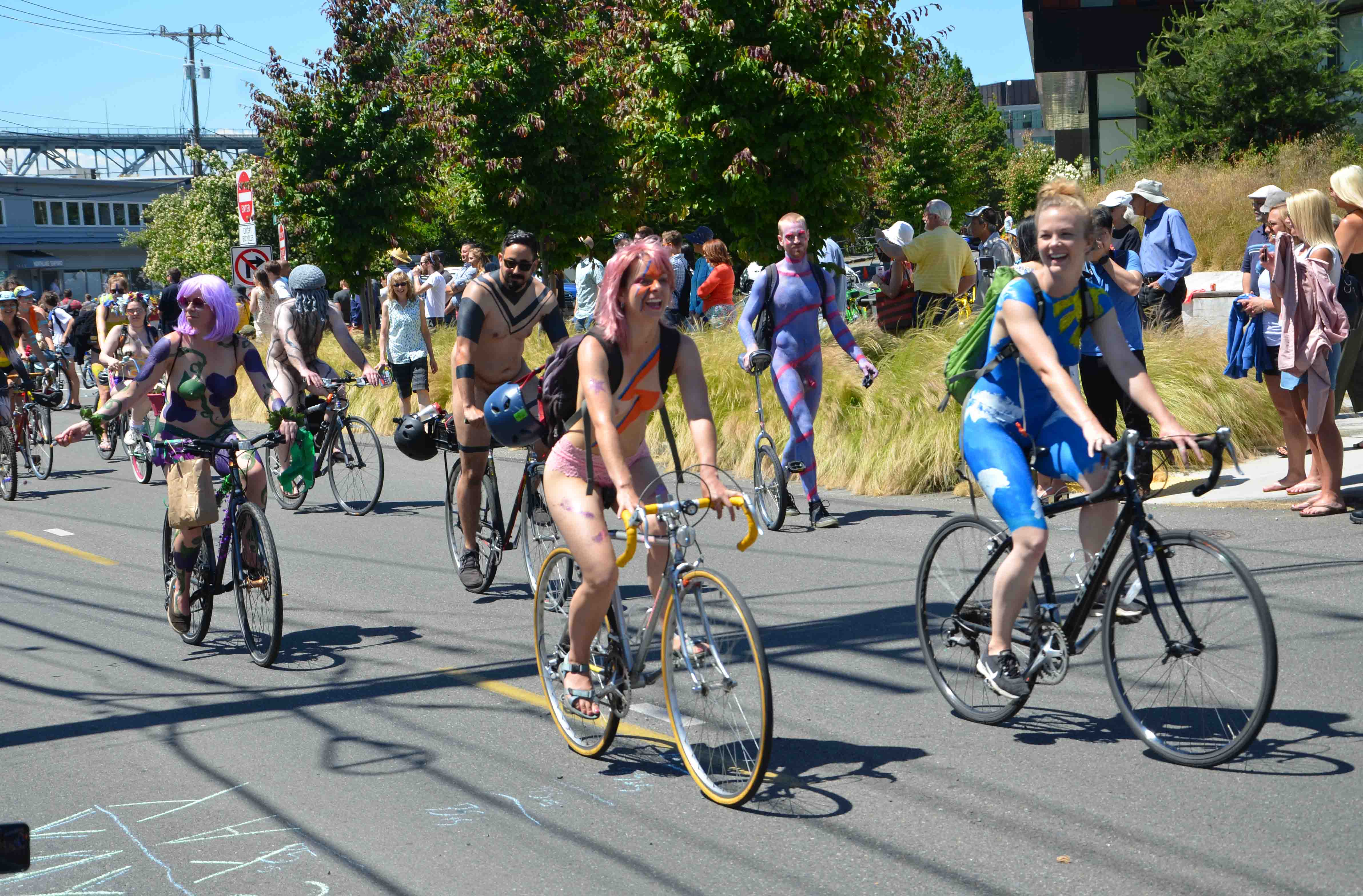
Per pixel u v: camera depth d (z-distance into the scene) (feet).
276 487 34.96
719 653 13.20
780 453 32.58
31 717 17.34
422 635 20.83
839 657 18.31
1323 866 11.10
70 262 274.16
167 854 12.64
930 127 123.34
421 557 27.17
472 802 13.70
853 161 44.88
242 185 56.49
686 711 13.75
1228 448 13.03
